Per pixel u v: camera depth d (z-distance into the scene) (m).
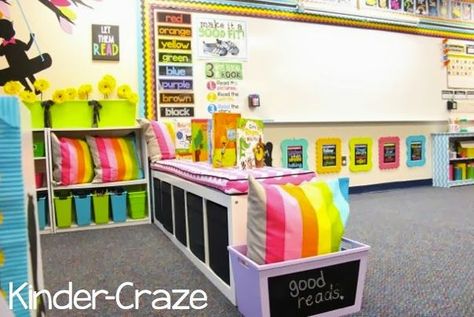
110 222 2.83
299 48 3.74
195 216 1.83
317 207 1.26
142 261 1.96
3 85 2.80
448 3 4.55
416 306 1.38
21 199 0.65
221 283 1.54
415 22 4.29
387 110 4.22
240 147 1.86
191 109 3.33
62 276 1.76
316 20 3.80
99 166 2.80
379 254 1.97
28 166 0.79
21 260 0.65
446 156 4.39
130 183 2.88
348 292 1.31
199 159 2.38
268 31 3.60
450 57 4.58
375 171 4.21
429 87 4.47
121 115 2.97
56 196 2.71
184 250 2.06
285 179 1.51
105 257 2.04
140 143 3.06
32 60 2.88
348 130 4.04
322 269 1.25
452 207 3.19
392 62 4.23
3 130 0.63
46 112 2.75
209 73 3.39
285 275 1.20
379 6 4.12
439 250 2.03
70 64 2.97
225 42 3.44
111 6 3.08
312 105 3.82
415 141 4.45
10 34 2.82
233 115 1.98
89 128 2.80
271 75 3.63
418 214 2.94
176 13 3.26
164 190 2.50
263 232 1.21
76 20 2.98
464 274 1.68
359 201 3.60
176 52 3.27
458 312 1.33
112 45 3.08
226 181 1.42
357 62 4.03
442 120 4.58
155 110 3.21
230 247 1.35
